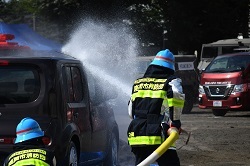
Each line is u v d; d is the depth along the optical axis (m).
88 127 9.94
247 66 22.30
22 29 21.62
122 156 12.71
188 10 45.72
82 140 9.63
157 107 7.99
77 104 9.58
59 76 9.02
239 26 46.50
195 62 24.52
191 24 45.56
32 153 6.07
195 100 24.20
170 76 8.06
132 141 8.05
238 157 12.91
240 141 15.29
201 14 45.88
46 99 8.82
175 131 7.66
